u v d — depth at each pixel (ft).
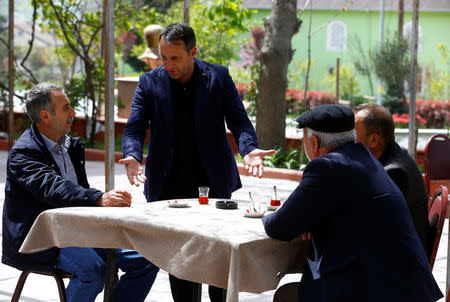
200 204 12.41
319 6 91.09
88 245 10.89
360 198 9.53
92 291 12.03
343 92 82.48
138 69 88.28
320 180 9.61
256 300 15.85
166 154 13.73
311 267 9.88
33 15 44.42
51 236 11.25
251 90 39.11
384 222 9.47
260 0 87.45
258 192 29.04
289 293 11.09
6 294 15.81
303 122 10.23
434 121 73.67
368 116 11.72
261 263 9.77
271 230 9.87
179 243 10.07
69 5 43.04
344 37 90.79
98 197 11.85
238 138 13.76
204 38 47.34
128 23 49.29
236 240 9.48
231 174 14.21
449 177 21.89
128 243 10.66
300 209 9.67
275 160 35.40
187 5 27.09
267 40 36.60
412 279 9.39
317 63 90.07
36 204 12.17
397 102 77.15
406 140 42.39
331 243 9.64
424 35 88.53
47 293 16.01
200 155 13.73
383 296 9.25
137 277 12.70
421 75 80.64
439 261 19.36
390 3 88.99
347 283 9.40
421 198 11.51
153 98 13.82
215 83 13.83
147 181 14.02
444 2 87.56
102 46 43.73
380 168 9.89
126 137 13.69
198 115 13.65
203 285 16.99
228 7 39.68
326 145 10.06
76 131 44.06
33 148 12.28
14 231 12.02
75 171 13.16
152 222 10.37
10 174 12.18
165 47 13.07
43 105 12.34
